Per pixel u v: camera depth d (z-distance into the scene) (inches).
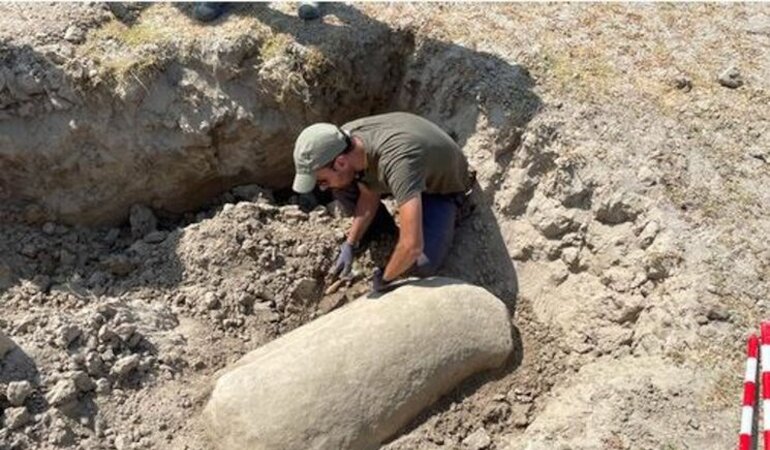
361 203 169.2
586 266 172.2
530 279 177.0
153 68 185.3
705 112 183.0
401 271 157.3
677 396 145.4
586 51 194.1
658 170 172.9
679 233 164.4
